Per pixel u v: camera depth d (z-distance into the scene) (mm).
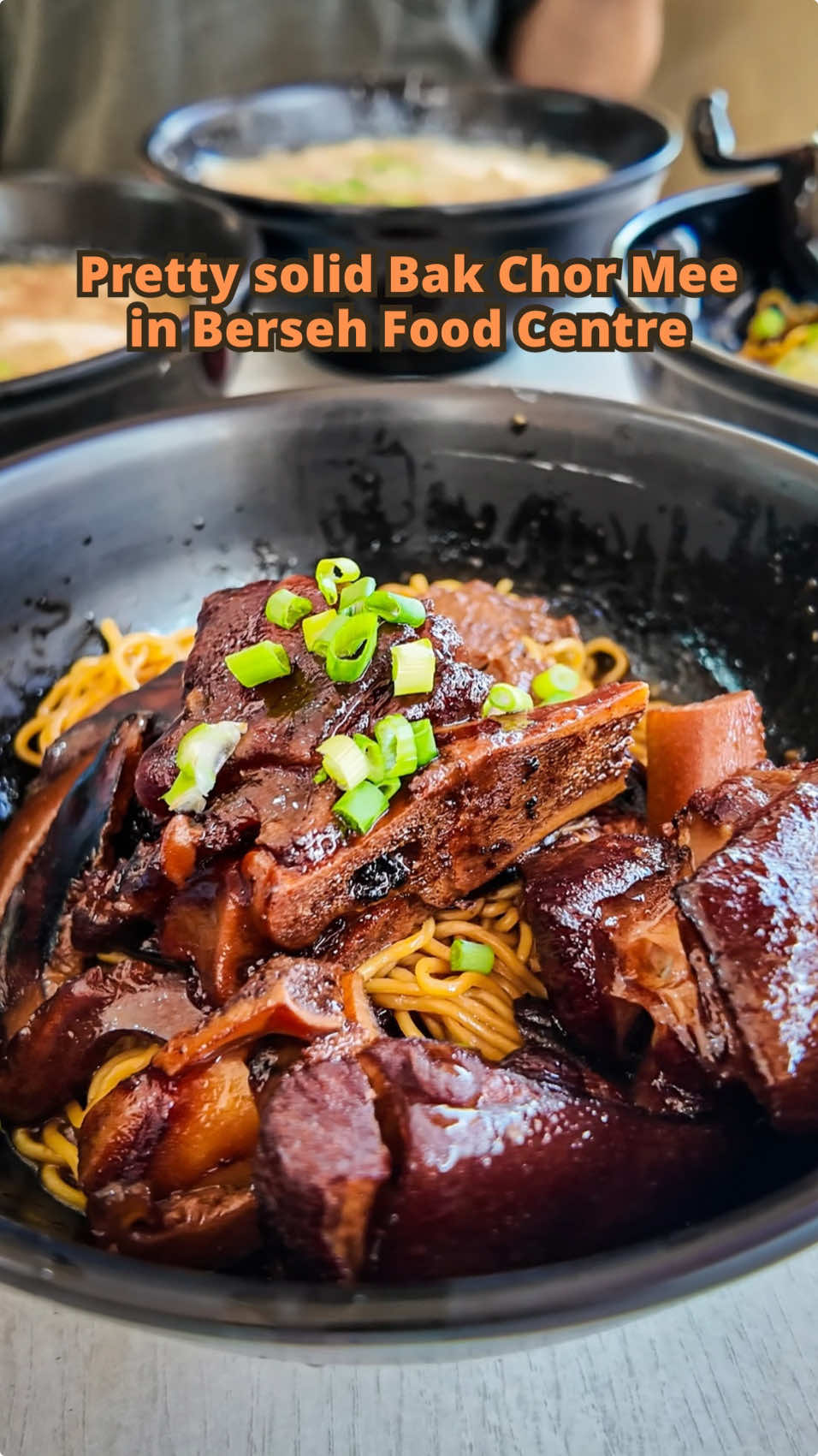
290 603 158
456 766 148
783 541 195
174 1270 104
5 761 203
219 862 147
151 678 205
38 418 226
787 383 214
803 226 300
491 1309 98
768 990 123
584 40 484
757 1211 105
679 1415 130
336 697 151
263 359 327
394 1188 120
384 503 229
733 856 131
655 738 179
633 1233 128
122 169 464
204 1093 135
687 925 129
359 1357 101
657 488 211
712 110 300
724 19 520
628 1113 132
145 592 221
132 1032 152
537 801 160
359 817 140
